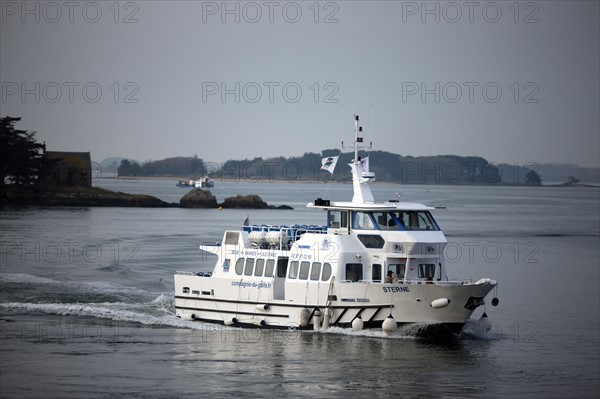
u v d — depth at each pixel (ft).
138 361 291.58
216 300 343.05
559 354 314.14
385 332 311.47
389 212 321.52
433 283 309.63
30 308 376.07
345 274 315.99
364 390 262.67
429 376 278.46
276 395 256.52
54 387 263.08
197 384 266.57
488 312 397.19
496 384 273.75
